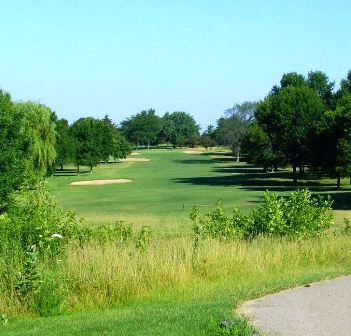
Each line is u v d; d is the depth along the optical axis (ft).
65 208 150.00
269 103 254.88
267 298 34.88
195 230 56.13
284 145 244.83
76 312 35.99
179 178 272.31
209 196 178.40
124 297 37.81
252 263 44.45
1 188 68.74
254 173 301.84
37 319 34.14
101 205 157.89
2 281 36.35
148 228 55.11
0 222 42.04
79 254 40.81
